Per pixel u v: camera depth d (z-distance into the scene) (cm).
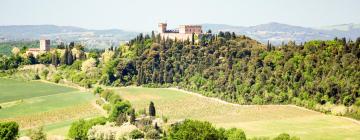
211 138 16450
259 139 18300
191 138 16362
